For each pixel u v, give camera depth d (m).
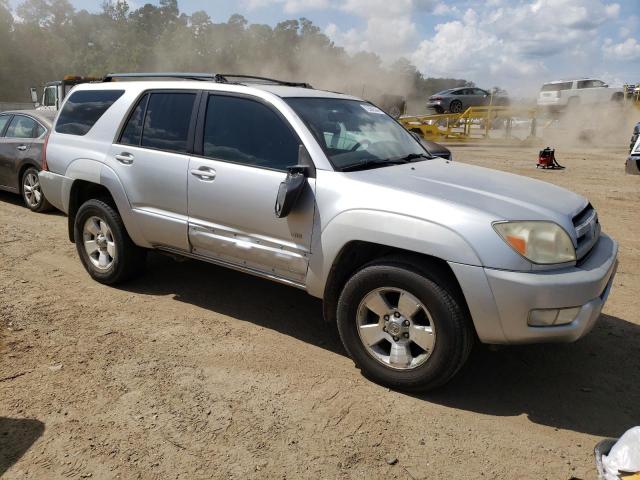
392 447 2.92
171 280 5.24
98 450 2.83
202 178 4.10
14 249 6.11
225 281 5.27
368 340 3.49
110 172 4.66
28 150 7.91
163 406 3.21
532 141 23.69
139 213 4.52
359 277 3.44
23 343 3.90
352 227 3.41
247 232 3.94
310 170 3.64
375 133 4.34
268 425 3.06
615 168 14.85
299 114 3.88
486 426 3.13
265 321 4.43
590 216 3.64
